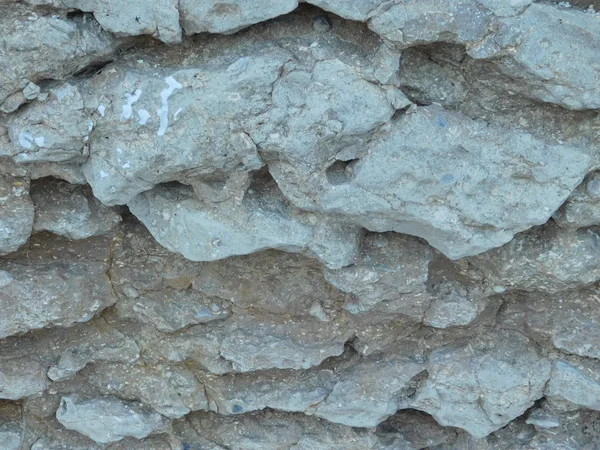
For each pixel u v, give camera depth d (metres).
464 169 0.72
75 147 0.73
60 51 0.70
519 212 0.73
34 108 0.71
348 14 0.68
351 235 0.77
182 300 0.85
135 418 0.88
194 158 0.72
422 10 0.68
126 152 0.72
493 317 0.85
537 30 0.68
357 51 0.72
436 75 0.73
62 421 0.87
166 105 0.71
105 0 0.69
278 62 0.70
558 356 0.84
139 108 0.71
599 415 0.88
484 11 0.68
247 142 0.71
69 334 0.86
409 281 0.80
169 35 0.70
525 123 0.74
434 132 0.71
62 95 0.71
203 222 0.76
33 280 0.80
